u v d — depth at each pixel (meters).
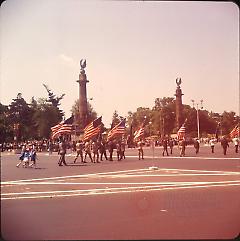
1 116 49.88
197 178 16.12
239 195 11.30
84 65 46.09
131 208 9.38
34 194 11.73
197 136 58.25
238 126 37.31
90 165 24.75
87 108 46.31
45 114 52.12
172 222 7.88
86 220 8.00
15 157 37.47
